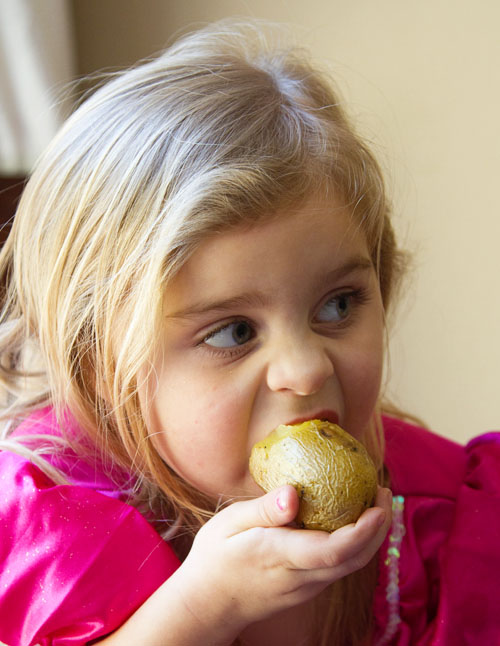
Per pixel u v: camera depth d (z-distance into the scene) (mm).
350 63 899
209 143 518
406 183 903
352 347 520
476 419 954
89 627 524
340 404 517
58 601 520
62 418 581
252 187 496
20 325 627
